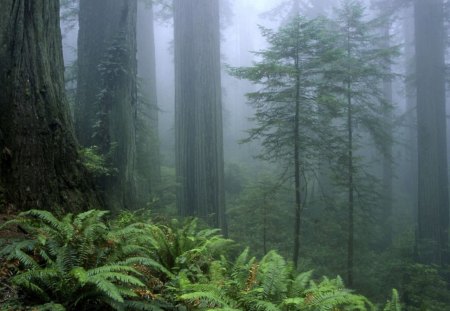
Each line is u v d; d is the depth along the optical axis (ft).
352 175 44.50
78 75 31.65
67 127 19.65
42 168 17.67
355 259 47.50
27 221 14.23
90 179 21.13
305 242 49.67
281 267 14.34
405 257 47.80
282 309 12.71
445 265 53.67
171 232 19.33
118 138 29.99
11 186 16.51
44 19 19.13
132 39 32.19
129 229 14.48
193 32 41.70
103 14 31.01
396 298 15.84
